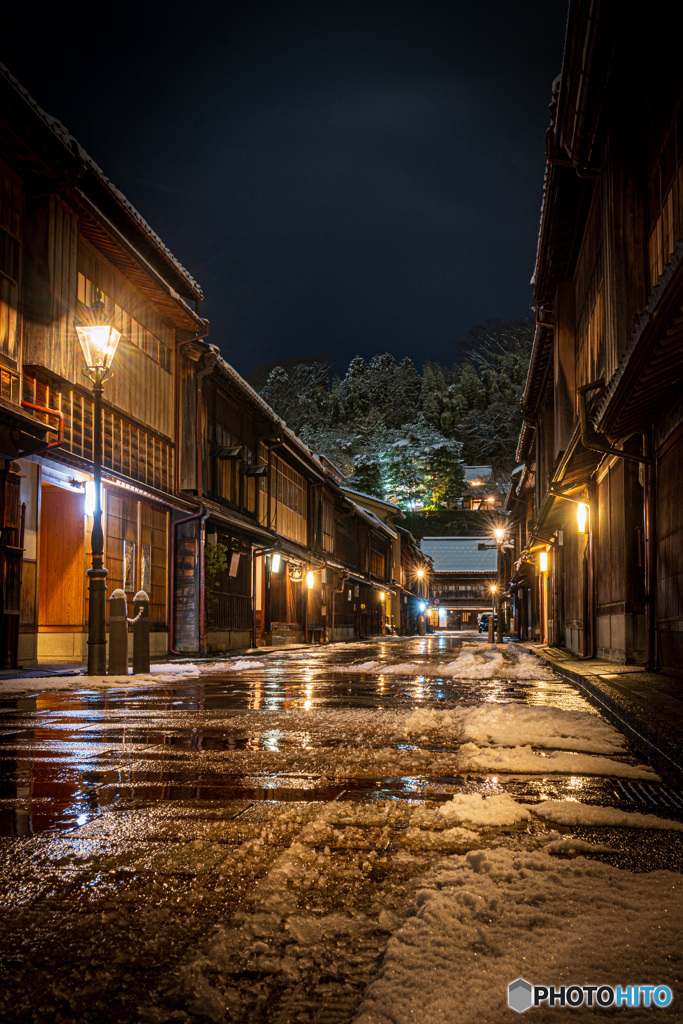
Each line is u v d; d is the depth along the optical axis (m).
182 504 19.88
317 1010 1.81
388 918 2.33
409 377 122.50
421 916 2.26
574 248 17.45
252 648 25.75
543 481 26.48
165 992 1.91
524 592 46.41
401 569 66.81
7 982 1.96
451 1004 1.73
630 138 10.77
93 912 2.42
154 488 18.39
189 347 21.08
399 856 2.97
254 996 1.88
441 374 127.94
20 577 13.16
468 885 2.52
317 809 3.72
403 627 67.94
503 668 14.80
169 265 19.52
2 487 12.67
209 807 3.77
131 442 18.14
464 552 91.94
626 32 8.74
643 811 3.73
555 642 24.38
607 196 11.12
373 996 1.81
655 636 11.09
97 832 3.32
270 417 27.89
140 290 18.55
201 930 2.29
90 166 14.08
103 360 12.58
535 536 24.66
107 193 15.39
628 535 12.71
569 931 2.11
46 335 13.72
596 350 14.73
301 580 33.75
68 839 3.21
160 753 5.32
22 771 4.70
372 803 3.85
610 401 8.97
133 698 9.37
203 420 22.94
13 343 13.11
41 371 13.83
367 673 14.02
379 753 5.29
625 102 10.53
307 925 2.29
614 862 2.85
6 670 12.65
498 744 5.62
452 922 2.18
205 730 6.48
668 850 3.02
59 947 2.17
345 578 41.16
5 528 12.76
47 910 2.44
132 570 18.20
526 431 30.41
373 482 99.12
